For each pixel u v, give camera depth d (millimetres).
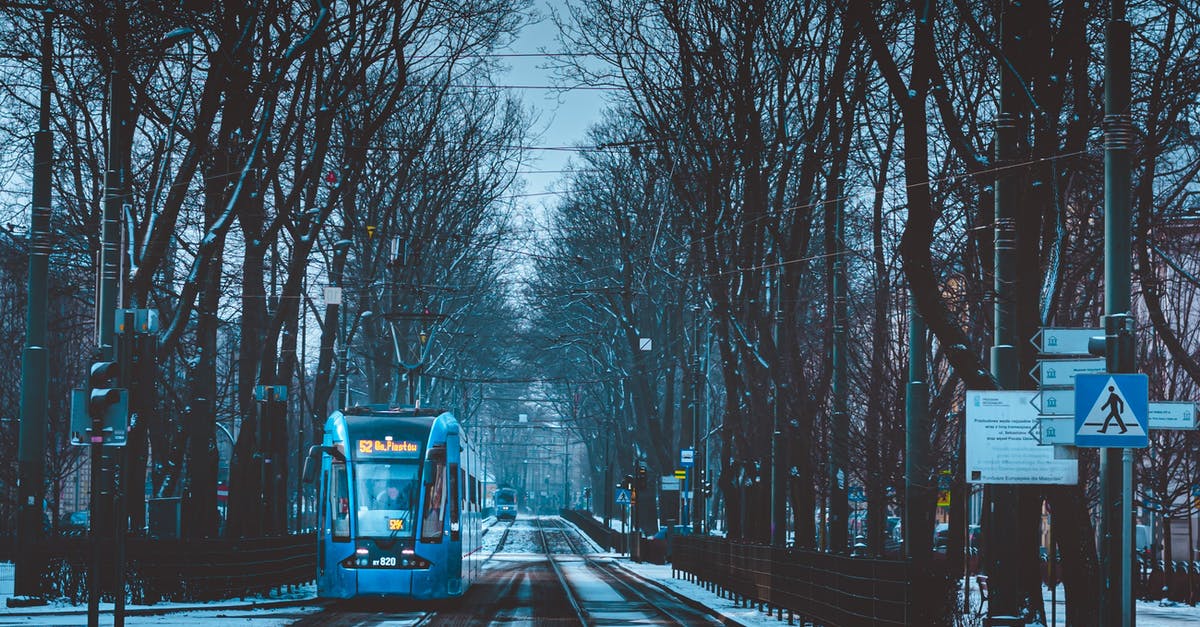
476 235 103812
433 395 118688
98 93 56625
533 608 53125
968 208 48906
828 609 38688
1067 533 30984
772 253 58719
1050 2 35469
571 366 138125
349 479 51406
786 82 55969
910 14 46812
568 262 108375
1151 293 41938
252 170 52344
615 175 94812
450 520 51875
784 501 64125
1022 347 31484
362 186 86125
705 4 55125
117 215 43562
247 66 52062
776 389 59469
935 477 54625
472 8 59688
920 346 43094
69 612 43938
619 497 124375
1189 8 39594
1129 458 25703
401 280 90500
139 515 61094
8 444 85562
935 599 31719
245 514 59281
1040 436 27938
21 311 87250
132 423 33219
